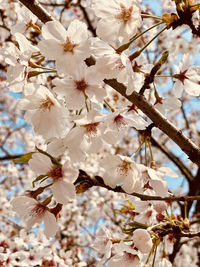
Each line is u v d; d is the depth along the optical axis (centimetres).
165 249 38
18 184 125
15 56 28
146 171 30
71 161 27
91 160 111
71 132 27
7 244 68
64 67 26
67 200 26
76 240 119
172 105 36
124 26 29
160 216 35
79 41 27
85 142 28
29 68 29
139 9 28
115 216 112
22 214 28
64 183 26
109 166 28
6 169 119
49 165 27
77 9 119
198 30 29
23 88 28
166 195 29
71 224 120
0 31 88
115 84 30
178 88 36
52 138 30
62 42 27
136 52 29
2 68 90
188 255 113
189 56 36
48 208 28
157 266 36
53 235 27
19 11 34
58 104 28
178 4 29
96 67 27
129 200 35
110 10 29
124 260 30
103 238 36
